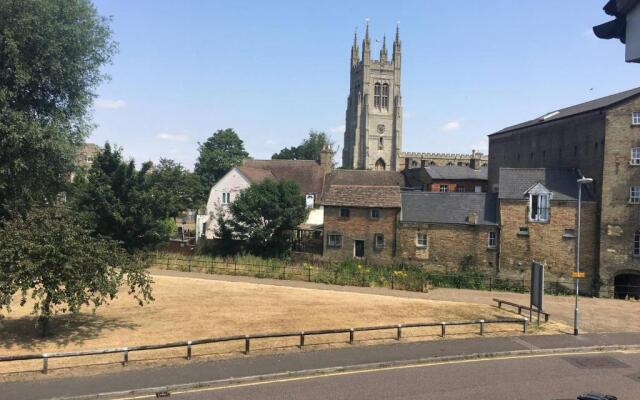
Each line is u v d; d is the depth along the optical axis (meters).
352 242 44.31
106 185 40.00
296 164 65.88
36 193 30.27
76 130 32.03
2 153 27.48
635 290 39.25
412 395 13.82
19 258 16.64
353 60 115.12
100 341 18.16
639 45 3.87
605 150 39.00
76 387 13.55
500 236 41.00
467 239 41.72
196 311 23.48
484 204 43.00
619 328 23.27
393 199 43.91
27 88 29.89
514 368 16.72
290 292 29.66
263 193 47.38
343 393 13.86
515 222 40.94
